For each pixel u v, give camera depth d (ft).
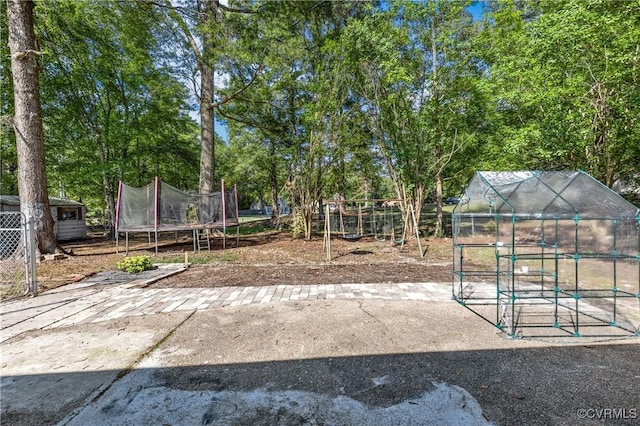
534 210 11.44
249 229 55.93
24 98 25.70
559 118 22.15
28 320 12.07
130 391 7.30
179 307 13.56
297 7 38.29
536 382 7.45
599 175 23.16
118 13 36.47
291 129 46.80
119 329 11.09
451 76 33.81
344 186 51.11
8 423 6.22
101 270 21.59
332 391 7.22
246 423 6.18
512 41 27.40
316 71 40.75
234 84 42.52
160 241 41.16
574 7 20.16
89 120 43.70
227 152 71.67
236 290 16.30
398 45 33.91
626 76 20.17
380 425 6.05
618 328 10.55
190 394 7.16
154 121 48.62
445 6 33.04
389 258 25.61
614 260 11.26
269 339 10.15
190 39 38.17
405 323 11.41
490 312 12.53
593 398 6.79
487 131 33.30
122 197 29.96
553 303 12.94
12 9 24.94
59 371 8.21
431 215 61.21
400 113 35.65
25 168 26.00
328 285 17.16
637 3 18.62
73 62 41.06
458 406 6.57
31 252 15.61
